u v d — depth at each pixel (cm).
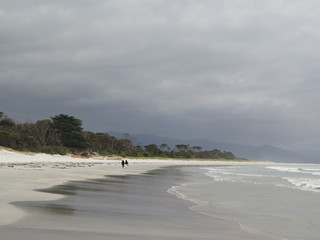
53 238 784
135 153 13462
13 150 7119
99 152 11812
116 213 1250
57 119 11181
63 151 9175
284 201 1872
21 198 1442
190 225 1108
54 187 2014
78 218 1080
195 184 2903
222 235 980
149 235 903
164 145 17688
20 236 781
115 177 3409
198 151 19362
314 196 2128
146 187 2469
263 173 5712
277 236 1028
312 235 1078
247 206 1650
